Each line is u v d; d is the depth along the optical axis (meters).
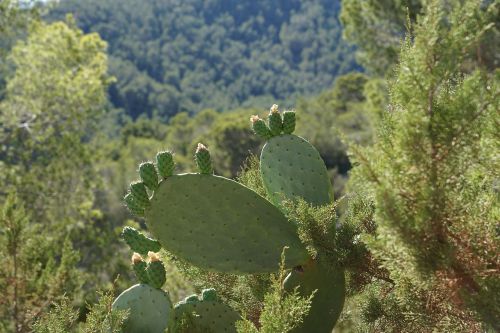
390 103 2.13
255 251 2.82
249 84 109.00
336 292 2.81
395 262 1.88
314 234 2.61
